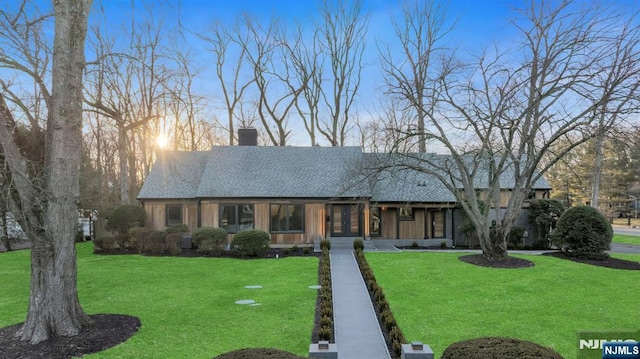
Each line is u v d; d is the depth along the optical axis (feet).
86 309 33.65
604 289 41.34
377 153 82.74
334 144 130.11
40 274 26.71
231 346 26.04
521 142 55.52
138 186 124.36
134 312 32.99
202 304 35.68
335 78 131.44
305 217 74.23
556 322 31.30
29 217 26.08
